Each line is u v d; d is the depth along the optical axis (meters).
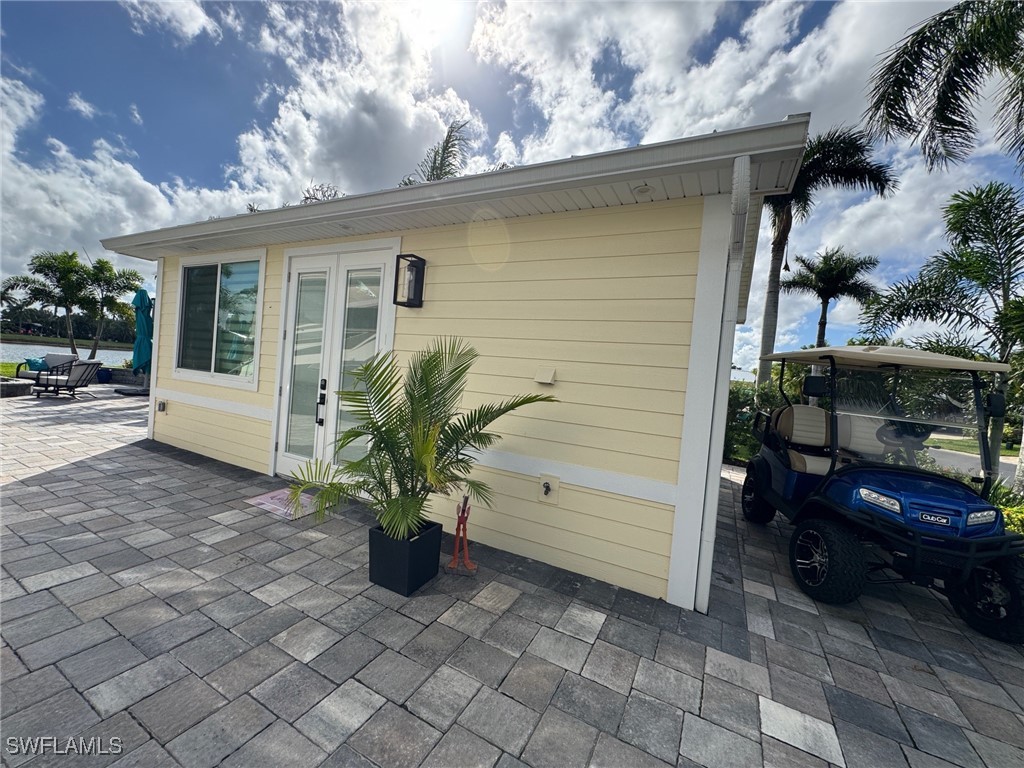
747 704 1.88
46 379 8.65
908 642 2.45
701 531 2.64
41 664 1.77
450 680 1.88
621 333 2.87
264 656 1.94
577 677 1.96
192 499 3.83
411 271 3.58
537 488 3.14
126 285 13.29
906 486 2.79
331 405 4.31
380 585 2.62
